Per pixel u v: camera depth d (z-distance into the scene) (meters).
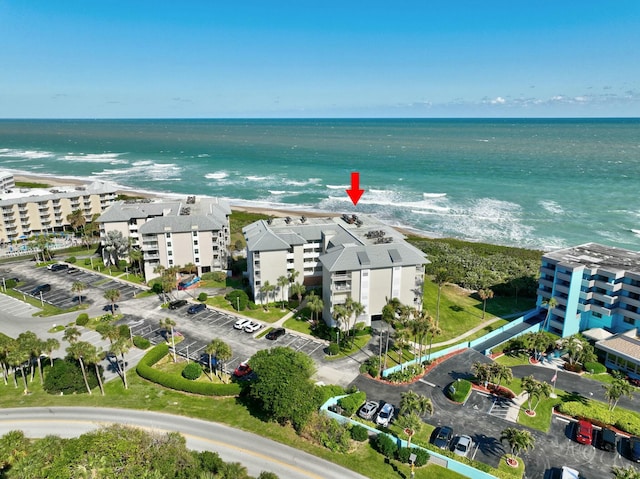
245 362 81.44
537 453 61.25
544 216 189.62
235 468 53.41
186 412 68.75
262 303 106.00
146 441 54.09
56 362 77.00
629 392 68.69
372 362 80.50
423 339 91.81
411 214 197.25
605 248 103.44
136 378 78.06
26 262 136.50
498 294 114.94
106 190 176.50
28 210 158.38
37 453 51.44
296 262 108.31
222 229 123.88
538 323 94.44
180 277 121.44
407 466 58.66
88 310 104.38
